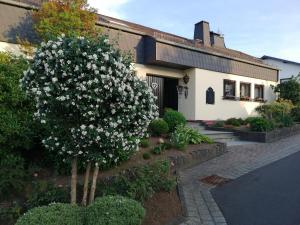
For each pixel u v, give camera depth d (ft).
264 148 38.52
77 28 28.78
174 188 22.58
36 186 19.13
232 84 56.29
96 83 15.76
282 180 25.88
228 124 49.14
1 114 20.59
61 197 18.54
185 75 49.90
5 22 30.91
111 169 23.07
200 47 52.90
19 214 17.66
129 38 41.88
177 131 32.60
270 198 21.97
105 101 16.85
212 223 18.22
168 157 27.81
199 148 32.60
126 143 18.20
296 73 79.00
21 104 21.54
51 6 29.17
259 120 44.93
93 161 18.57
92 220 14.44
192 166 30.27
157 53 42.78
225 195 22.74
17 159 21.20
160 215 18.57
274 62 81.15
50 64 15.89
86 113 16.12
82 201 17.92
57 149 18.80
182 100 50.44
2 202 18.94
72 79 15.70
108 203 15.12
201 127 47.83
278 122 48.78
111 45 17.29
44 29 28.50
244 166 30.19
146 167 22.24
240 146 39.63
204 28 66.54
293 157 33.58
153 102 18.61
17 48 31.17
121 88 16.43
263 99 62.28
